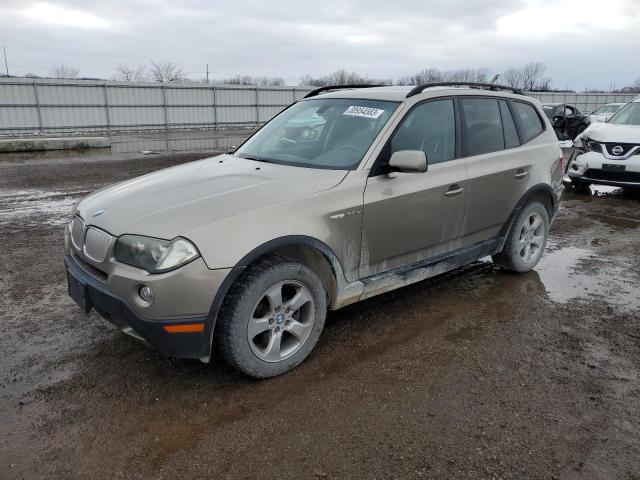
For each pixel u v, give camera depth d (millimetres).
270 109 33438
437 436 2744
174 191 3393
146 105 28406
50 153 16984
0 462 2525
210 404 3010
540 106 5363
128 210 3166
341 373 3354
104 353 3570
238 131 29641
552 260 5734
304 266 3258
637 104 10055
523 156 4797
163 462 2547
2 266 5309
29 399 3039
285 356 3301
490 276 5160
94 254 3131
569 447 2664
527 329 4008
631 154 8914
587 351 3676
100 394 3096
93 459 2562
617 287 4926
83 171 12516
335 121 4090
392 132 3771
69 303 4391
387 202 3631
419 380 3281
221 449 2639
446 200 4043
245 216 3025
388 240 3729
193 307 2840
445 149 4172
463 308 4387
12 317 4117
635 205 8812
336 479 2436
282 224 3119
